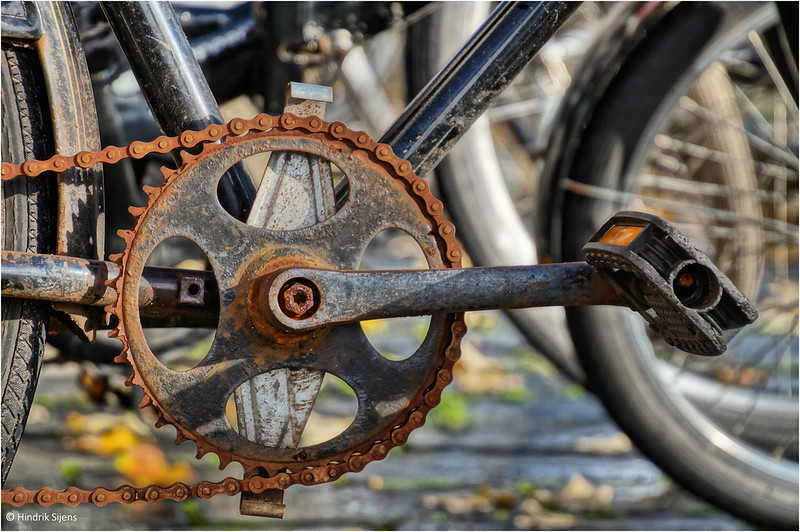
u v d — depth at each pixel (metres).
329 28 1.47
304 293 1.23
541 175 1.53
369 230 1.25
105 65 1.45
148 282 1.25
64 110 1.25
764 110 1.72
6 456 1.26
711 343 1.21
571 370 1.68
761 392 1.62
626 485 1.73
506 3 1.32
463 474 1.75
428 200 1.25
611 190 1.50
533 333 1.67
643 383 1.53
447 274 1.25
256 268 1.24
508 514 1.65
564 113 1.51
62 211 1.25
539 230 1.52
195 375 1.24
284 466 1.26
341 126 1.24
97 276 1.24
